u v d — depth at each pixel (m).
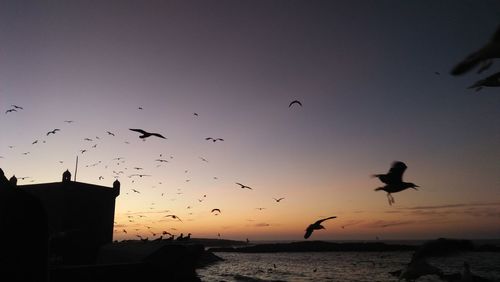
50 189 49.84
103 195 53.19
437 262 108.31
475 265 96.50
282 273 87.50
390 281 67.62
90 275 27.62
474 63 3.09
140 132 8.45
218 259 133.62
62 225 46.94
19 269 5.15
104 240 51.53
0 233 5.15
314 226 10.13
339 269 99.44
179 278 37.16
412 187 7.64
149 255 37.59
